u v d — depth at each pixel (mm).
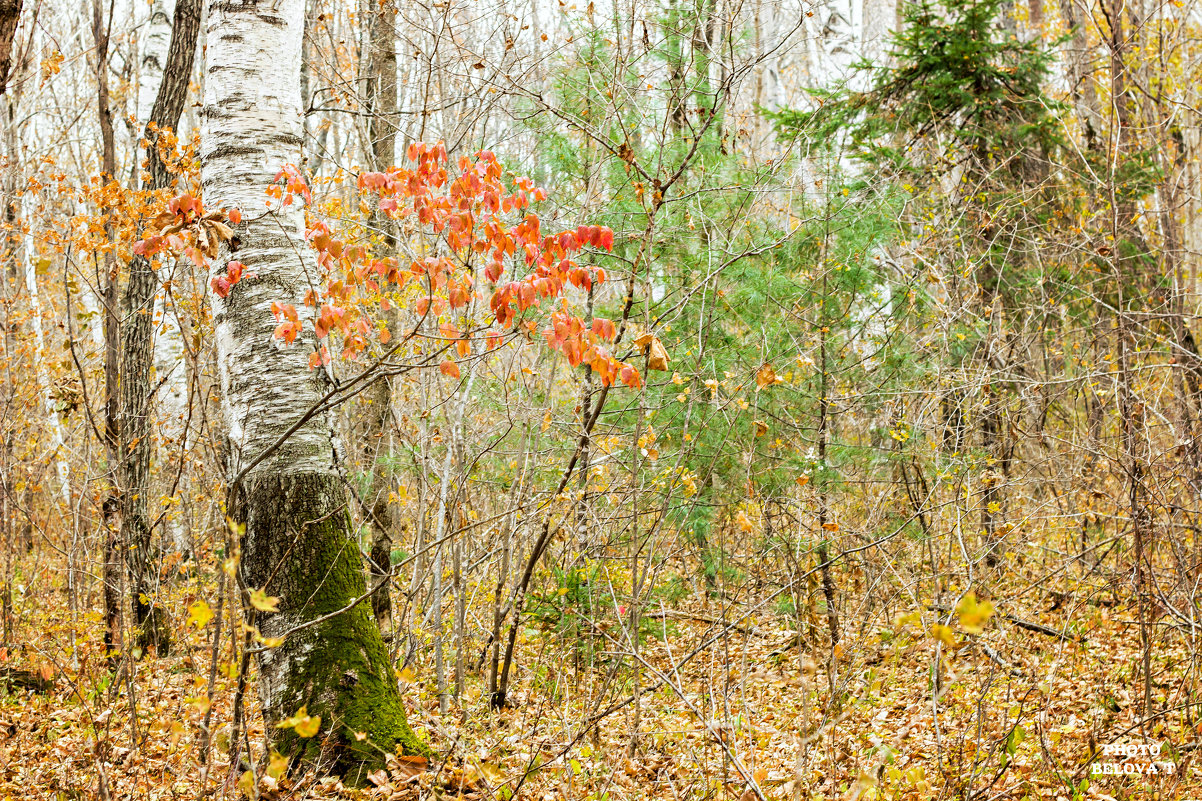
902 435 6656
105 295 6512
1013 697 5242
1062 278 9008
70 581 6371
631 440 7117
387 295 5180
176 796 4020
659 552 6867
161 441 7473
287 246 4797
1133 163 9180
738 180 7625
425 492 6922
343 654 4453
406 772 4051
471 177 4059
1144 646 5051
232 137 4777
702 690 5582
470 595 7859
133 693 4371
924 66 9539
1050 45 9391
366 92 8969
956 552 6348
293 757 4309
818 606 5930
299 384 4691
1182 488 6254
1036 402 8344
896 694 5445
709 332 7270
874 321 8211
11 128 10719
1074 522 7539
